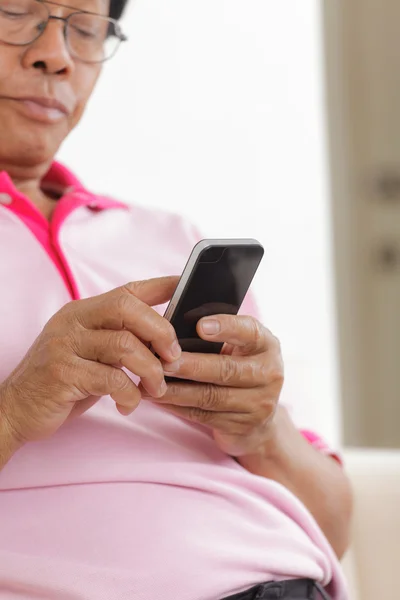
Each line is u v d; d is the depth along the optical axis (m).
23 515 1.15
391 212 3.57
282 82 2.24
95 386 1.05
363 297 3.61
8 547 1.13
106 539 1.13
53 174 1.54
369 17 3.51
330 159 3.30
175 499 1.19
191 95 2.15
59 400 1.06
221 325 1.09
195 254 1.04
